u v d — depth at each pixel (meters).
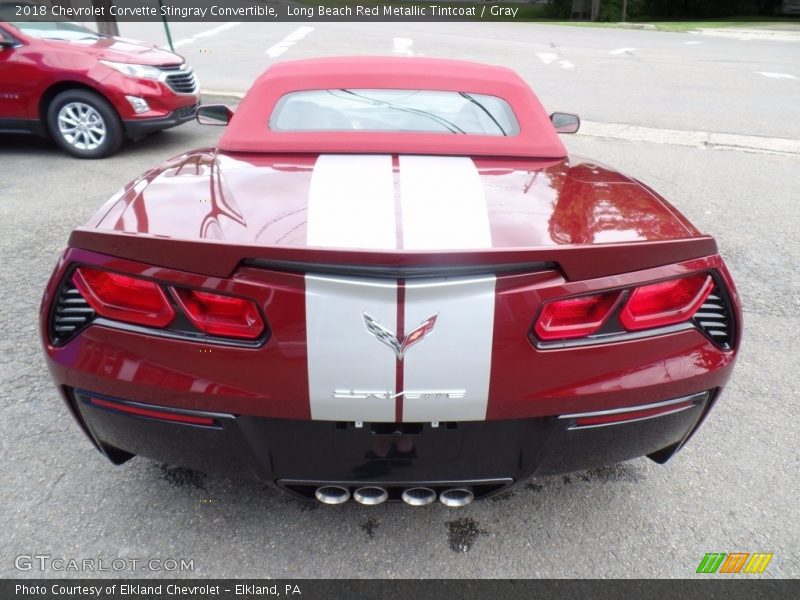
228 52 13.21
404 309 1.42
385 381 1.47
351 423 1.57
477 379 1.49
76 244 1.57
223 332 1.49
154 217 1.62
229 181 1.85
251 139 2.20
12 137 6.96
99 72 5.78
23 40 5.82
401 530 1.93
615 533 1.94
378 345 1.44
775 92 10.35
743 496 2.11
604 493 2.11
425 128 2.30
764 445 2.37
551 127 2.46
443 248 1.48
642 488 2.13
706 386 1.68
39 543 1.84
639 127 7.73
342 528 1.93
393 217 1.60
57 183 5.26
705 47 17.06
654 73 12.04
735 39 19.73
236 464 1.65
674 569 1.82
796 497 2.11
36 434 2.29
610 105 8.97
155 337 1.53
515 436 1.61
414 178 1.85
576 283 1.49
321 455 1.62
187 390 1.53
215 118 3.16
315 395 1.50
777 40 19.69
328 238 1.51
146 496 2.02
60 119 5.93
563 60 13.58
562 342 1.52
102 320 1.57
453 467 1.65
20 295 3.31
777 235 4.54
